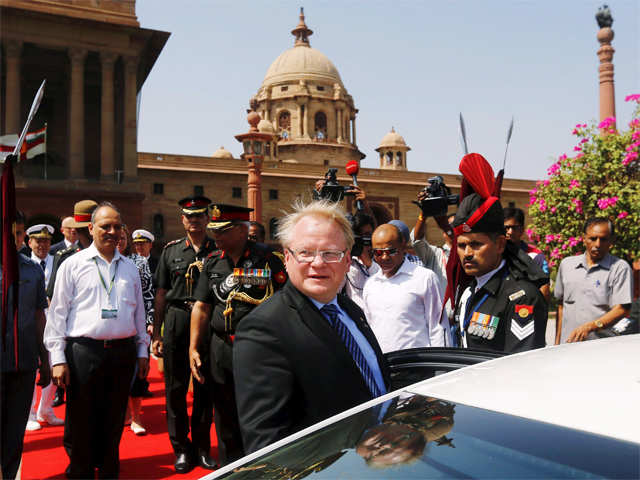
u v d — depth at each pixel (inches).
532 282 100.0
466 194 110.9
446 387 56.7
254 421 69.5
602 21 971.9
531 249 203.9
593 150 682.8
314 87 2933.1
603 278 167.6
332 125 2945.4
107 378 157.6
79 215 204.2
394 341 143.2
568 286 179.6
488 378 56.4
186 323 180.5
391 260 143.3
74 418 152.4
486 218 99.6
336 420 56.7
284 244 78.8
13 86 1270.9
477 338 102.8
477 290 106.0
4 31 1262.3
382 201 2027.6
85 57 1354.6
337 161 2847.0
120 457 186.4
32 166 1477.6
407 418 51.8
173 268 187.0
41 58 1421.0
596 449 39.4
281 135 2903.5
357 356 77.8
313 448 52.4
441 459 43.6
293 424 71.9
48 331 152.3
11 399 146.6
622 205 645.9
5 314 137.9
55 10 1294.3
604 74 973.2
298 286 76.3
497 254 101.9
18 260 148.3
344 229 78.5
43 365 169.5
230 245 151.9
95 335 152.6
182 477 167.6
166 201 1723.7
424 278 143.6
